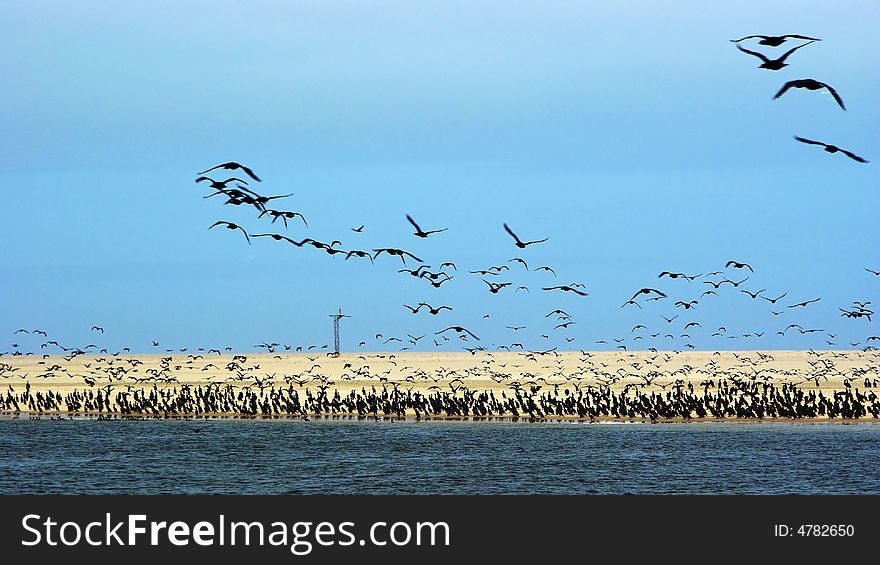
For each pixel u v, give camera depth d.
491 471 113.25
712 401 165.50
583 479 108.44
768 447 128.75
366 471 114.12
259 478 110.75
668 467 114.62
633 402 162.75
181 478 111.31
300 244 61.97
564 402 168.88
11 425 159.00
